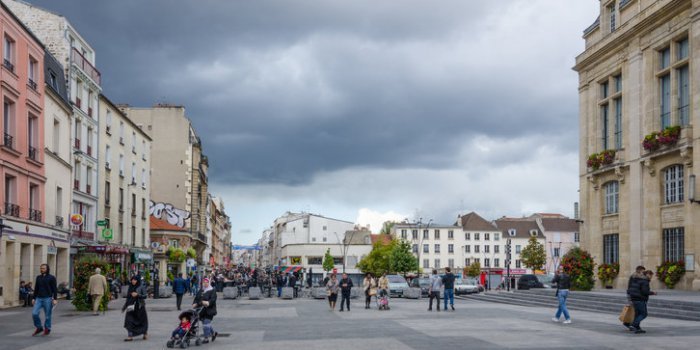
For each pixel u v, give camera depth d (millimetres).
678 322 18141
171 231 61625
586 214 38656
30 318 21109
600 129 37750
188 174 67438
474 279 49000
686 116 29875
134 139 50938
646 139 31469
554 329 16609
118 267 38625
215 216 109812
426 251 106438
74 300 24531
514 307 27531
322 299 38000
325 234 117938
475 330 16531
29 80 29156
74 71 37000
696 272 28016
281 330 17000
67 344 13969
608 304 23719
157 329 17812
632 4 34625
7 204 26703
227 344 13852
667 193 31031
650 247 31750
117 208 45938
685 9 29438
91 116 40375
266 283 45500
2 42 26047
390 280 42938
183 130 67875
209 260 93250
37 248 30156
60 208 34031
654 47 31969
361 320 20297
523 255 93750
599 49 36781
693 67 28516
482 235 107562
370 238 111375
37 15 36188
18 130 27875
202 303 13953
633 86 33562
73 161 36938
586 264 31766
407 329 16953
